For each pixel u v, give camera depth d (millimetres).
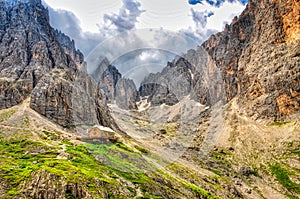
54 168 68812
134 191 73500
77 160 82625
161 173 111125
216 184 145500
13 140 127625
